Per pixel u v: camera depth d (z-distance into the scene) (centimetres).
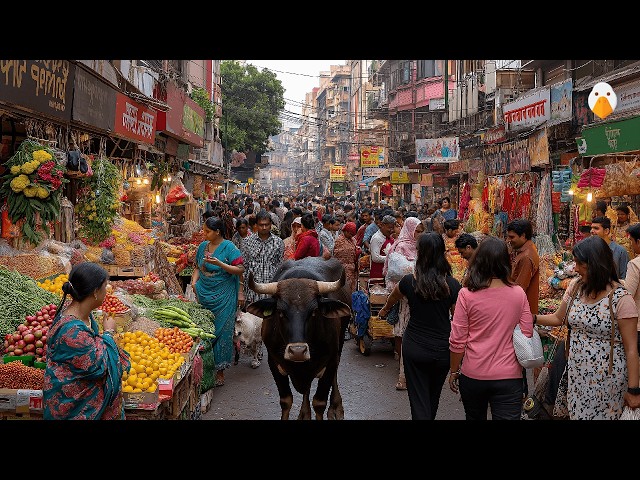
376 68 6000
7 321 540
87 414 392
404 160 4153
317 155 10969
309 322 526
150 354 564
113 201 971
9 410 451
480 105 2545
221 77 4866
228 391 773
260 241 916
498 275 459
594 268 454
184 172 2316
